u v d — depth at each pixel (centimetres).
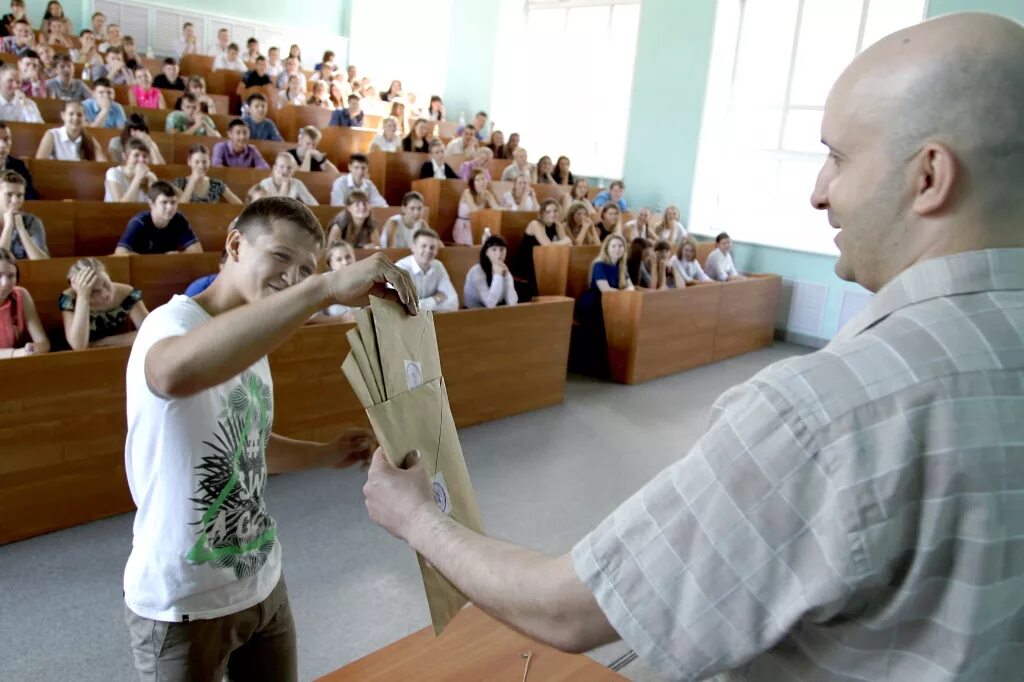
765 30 799
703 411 504
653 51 870
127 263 353
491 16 1056
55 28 833
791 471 59
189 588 118
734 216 842
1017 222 63
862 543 57
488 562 75
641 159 898
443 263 501
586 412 484
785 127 794
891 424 58
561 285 588
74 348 299
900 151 63
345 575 273
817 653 64
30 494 273
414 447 91
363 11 1159
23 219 377
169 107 752
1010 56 60
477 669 149
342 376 360
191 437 114
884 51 64
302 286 94
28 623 232
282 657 138
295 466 145
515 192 724
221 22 1048
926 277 63
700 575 61
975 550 57
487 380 444
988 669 60
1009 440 58
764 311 705
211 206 455
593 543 67
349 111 816
